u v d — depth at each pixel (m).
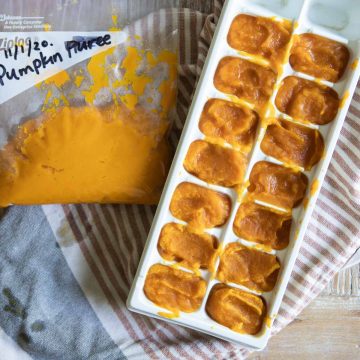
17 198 0.45
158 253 0.42
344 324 0.51
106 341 0.47
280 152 0.42
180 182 0.42
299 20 0.42
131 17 0.45
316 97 0.42
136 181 0.45
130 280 0.46
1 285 0.46
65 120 0.44
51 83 0.44
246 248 0.42
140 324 0.47
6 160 0.45
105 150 0.44
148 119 0.45
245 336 0.42
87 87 0.44
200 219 0.42
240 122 0.42
